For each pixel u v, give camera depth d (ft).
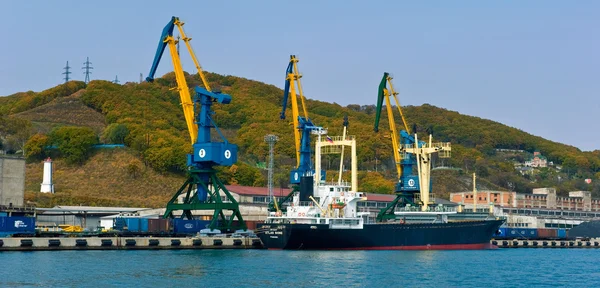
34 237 401.90
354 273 328.70
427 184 511.81
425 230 461.78
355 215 438.81
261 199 595.47
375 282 305.73
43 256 365.40
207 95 456.86
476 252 467.52
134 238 422.41
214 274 316.19
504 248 547.08
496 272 350.84
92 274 307.58
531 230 623.77
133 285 285.02
